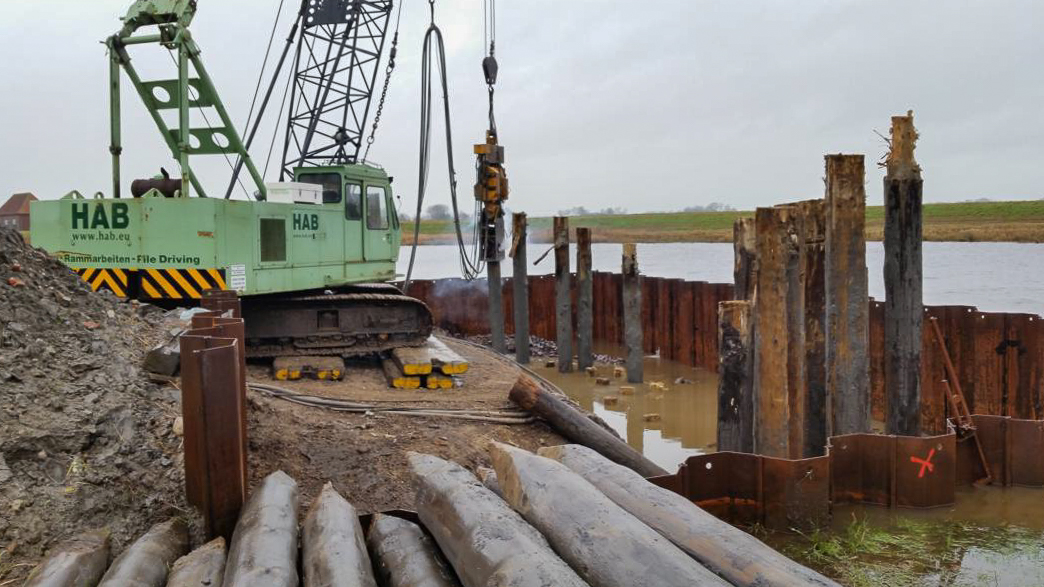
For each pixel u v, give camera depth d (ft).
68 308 24.72
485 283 79.46
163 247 35.86
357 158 61.98
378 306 42.80
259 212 38.01
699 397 52.75
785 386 29.94
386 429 29.45
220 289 34.68
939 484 27.40
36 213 36.94
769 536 25.04
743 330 30.22
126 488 18.51
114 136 38.01
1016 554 23.54
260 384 31.89
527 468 15.01
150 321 28.27
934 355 42.68
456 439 29.68
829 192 30.42
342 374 39.29
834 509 27.27
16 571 15.35
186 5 36.65
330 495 17.42
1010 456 29.63
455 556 13.47
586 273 62.59
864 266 30.42
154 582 14.56
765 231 29.86
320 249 42.47
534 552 12.17
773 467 25.23
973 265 116.26
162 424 21.03
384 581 14.74
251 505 16.92
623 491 16.40
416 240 57.06
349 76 61.05
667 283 66.64
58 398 20.12
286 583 13.12
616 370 59.11
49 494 17.37
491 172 63.46
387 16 60.59
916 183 30.37
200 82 38.34
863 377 30.48
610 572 12.01
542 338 78.02
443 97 60.29
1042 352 40.42
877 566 22.89
